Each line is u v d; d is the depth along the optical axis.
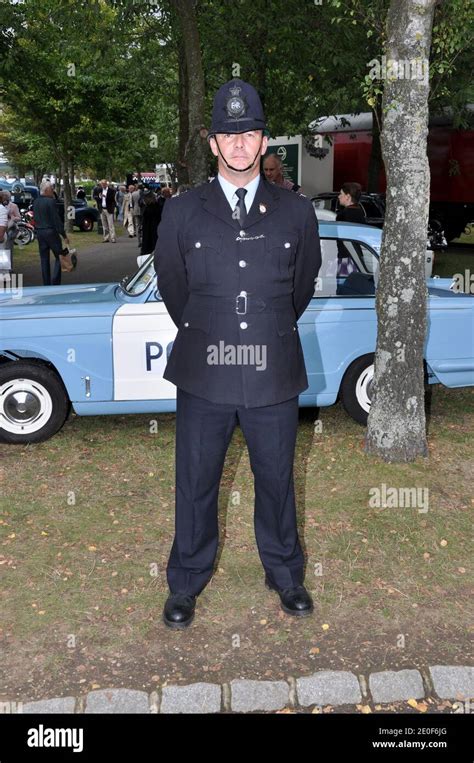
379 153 18.97
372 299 5.61
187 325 3.16
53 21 12.16
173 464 5.21
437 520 4.35
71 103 25.83
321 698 2.93
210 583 3.70
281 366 3.14
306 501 4.58
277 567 3.47
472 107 17.98
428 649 3.21
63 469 5.12
